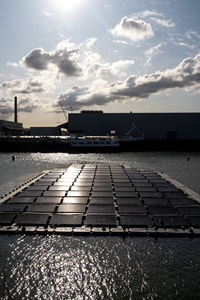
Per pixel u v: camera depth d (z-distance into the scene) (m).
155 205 24.08
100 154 104.06
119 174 41.69
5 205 23.77
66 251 16.67
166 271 14.67
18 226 19.55
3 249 16.89
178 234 18.44
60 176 39.88
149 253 16.42
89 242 17.69
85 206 23.44
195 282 13.78
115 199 26.23
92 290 13.27
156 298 12.65
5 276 14.35
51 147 118.06
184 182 40.81
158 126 142.50
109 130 143.38
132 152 114.06
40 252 16.56
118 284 13.66
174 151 118.31
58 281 13.95
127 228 19.19
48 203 24.52
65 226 19.56
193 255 16.22
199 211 22.39
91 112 155.88
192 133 141.62
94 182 34.75
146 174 41.91
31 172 53.00
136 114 142.75
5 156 94.62
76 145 115.75
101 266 15.15
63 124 176.25
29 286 13.59
